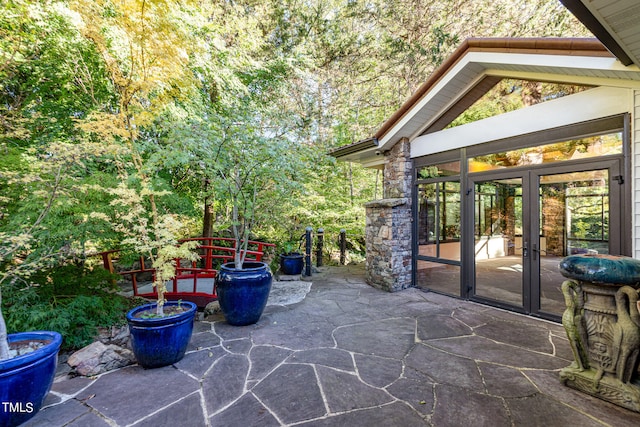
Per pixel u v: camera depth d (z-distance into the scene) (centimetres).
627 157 319
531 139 402
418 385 239
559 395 225
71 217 334
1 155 351
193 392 233
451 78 445
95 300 334
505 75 419
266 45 841
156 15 297
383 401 219
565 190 375
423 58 895
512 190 430
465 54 425
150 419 201
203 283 574
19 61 396
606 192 338
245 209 439
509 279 437
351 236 995
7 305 297
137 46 311
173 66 321
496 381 244
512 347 307
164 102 373
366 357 288
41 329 286
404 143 575
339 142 1070
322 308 445
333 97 1077
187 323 286
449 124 509
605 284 219
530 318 395
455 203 503
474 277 476
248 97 701
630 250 317
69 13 373
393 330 357
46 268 324
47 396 228
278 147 407
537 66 353
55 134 462
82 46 418
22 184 316
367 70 1009
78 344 311
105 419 202
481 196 467
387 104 1057
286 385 241
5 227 304
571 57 321
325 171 952
